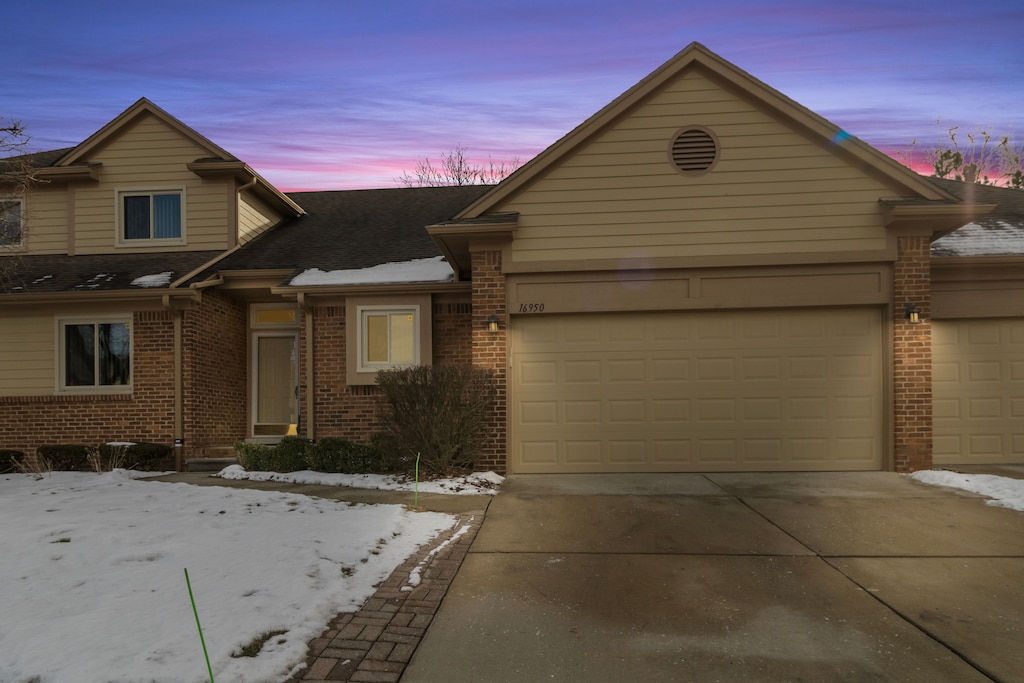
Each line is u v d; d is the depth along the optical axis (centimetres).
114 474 974
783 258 929
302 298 1123
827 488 820
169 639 367
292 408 1306
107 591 436
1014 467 991
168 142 1340
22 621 386
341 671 355
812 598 464
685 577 507
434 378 889
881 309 938
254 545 544
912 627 416
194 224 1328
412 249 1302
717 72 933
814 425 943
